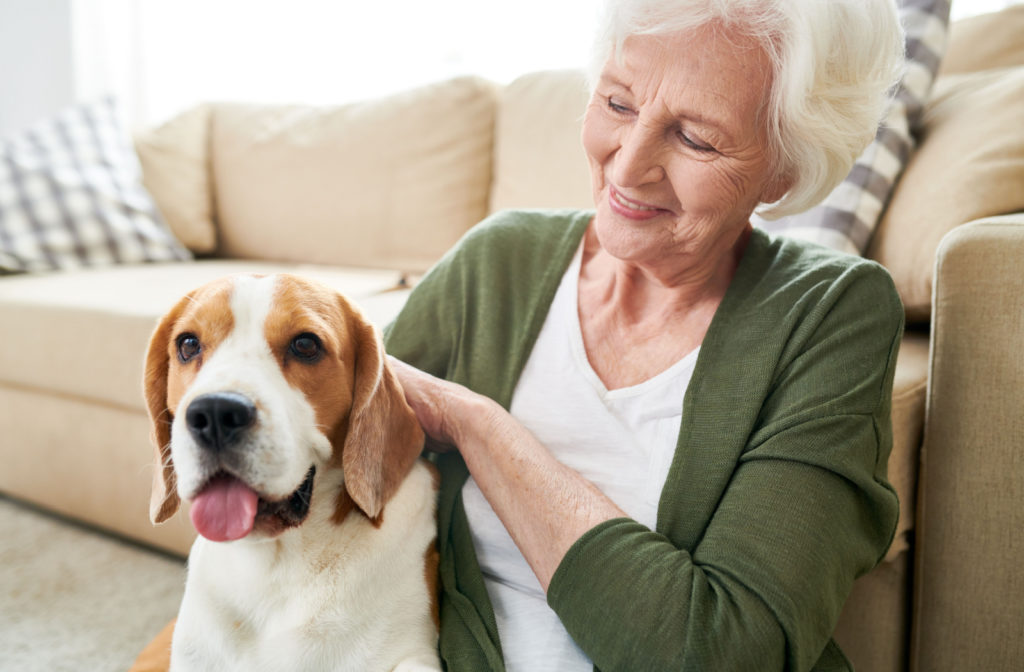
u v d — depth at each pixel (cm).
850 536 73
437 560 86
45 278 191
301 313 76
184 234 231
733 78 75
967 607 98
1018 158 120
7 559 168
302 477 73
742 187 80
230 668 77
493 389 91
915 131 142
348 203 210
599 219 87
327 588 76
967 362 96
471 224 198
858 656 111
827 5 74
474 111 197
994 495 95
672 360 87
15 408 181
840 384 77
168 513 84
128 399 159
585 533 72
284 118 231
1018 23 151
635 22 76
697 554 73
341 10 272
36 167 207
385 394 81
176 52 298
